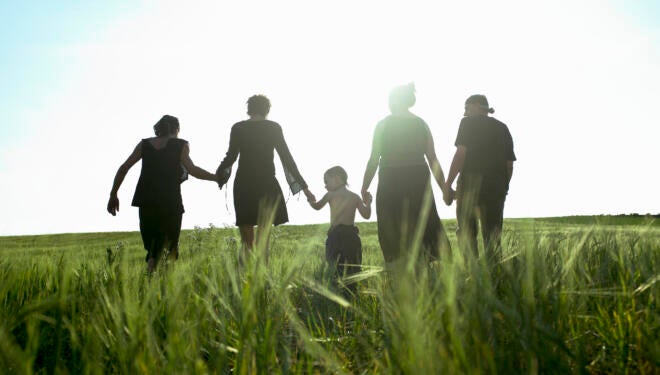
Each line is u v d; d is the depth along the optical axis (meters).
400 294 1.53
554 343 1.61
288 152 6.20
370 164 5.47
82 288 2.94
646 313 2.07
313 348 1.86
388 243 5.21
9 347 1.33
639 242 2.96
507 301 1.95
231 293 2.24
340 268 5.24
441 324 1.53
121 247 4.03
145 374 1.63
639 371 1.90
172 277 2.12
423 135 5.39
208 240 3.50
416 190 5.21
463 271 1.84
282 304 1.90
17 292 3.02
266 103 6.33
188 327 1.86
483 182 5.77
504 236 2.84
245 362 1.68
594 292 2.13
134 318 1.75
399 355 1.52
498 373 1.52
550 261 2.47
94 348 1.78
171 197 6.16
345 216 5.77
